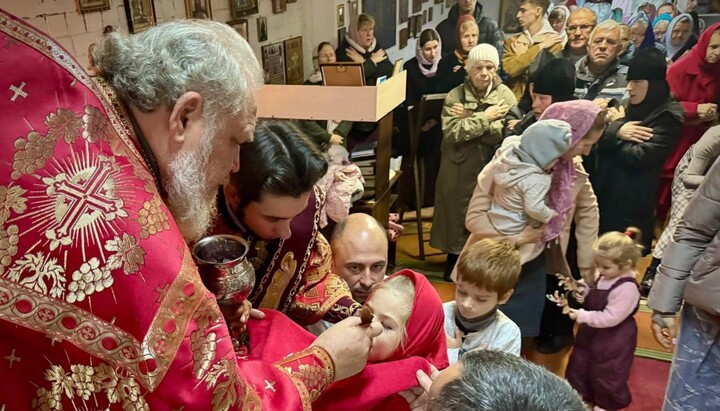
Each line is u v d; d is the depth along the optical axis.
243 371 0.66
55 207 0.49
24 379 0.53
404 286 0.98
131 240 0.51
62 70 0.52
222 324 0.59
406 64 2.60
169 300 0.53
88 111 0.52
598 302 1.69
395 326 0.93
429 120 2.67
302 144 0.87
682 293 1.34
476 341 1.40
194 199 0.63
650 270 2.38
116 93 0.58
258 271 1.04
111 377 0.53
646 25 2.23
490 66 2.44
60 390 0.53
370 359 0.94
